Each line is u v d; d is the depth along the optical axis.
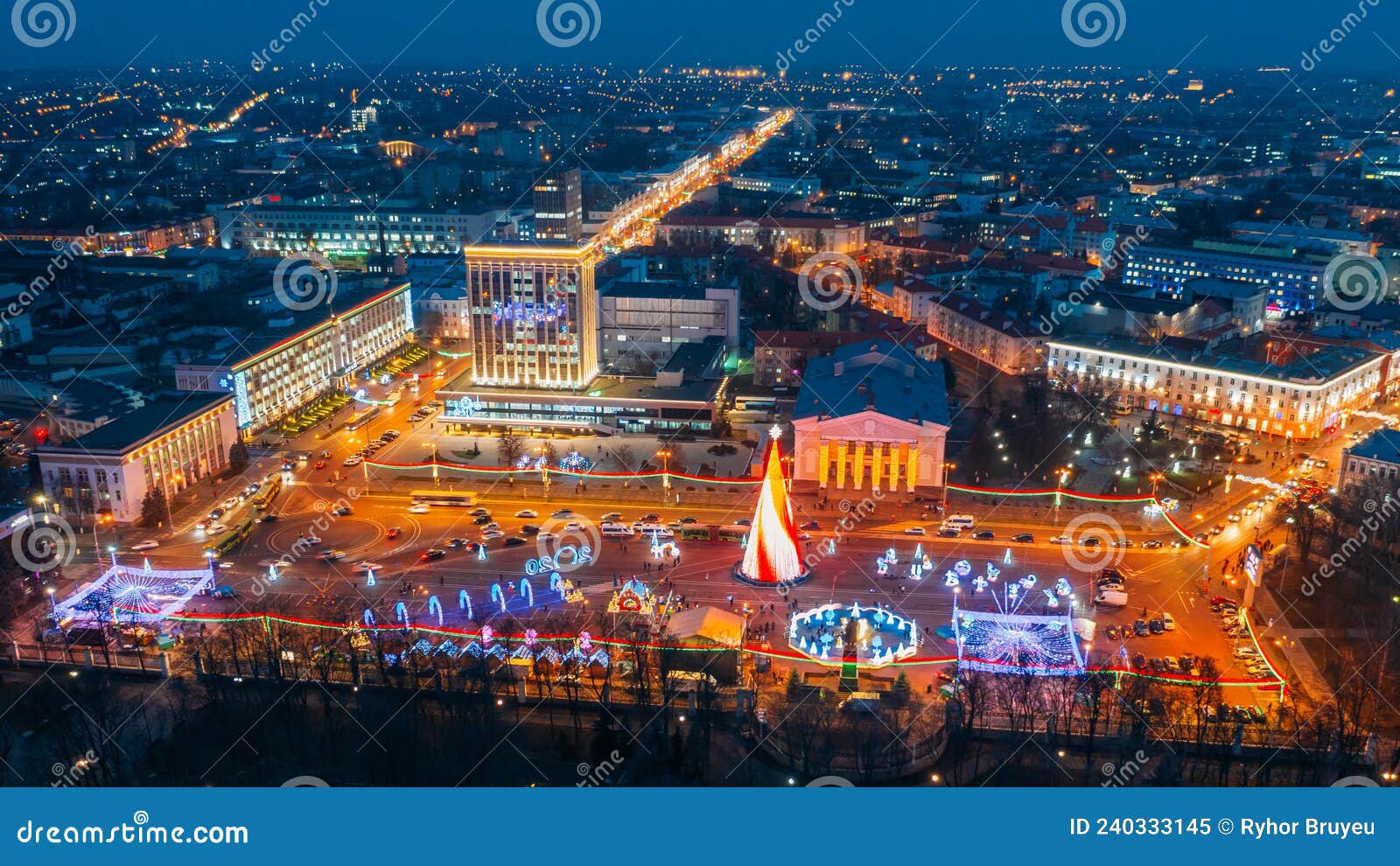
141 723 185.12
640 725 183.38
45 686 196.12
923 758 170.88
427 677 197.50
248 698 190.38
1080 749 176.62
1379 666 194.88
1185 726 178.50
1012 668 194.25
